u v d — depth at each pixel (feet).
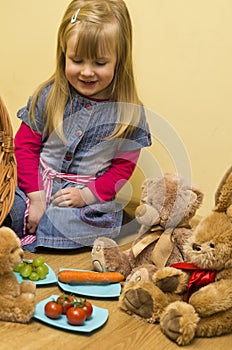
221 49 4.75
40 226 4.31
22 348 2.92
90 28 4.02
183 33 4.90
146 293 3.25
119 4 4.28
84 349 2.96
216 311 3.07
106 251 3.79
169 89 5.11
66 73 4.31
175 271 3.29
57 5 5.57
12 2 5.89
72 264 4.07
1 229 3.11
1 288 3.12
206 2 4.72
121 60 4.37
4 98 6.28
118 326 3.20
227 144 4.91
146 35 5.08
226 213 3.17
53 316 3.15
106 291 3.59
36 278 3.60
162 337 3.12
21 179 4.52
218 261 3.10
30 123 4.60
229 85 4.78
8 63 6.12
